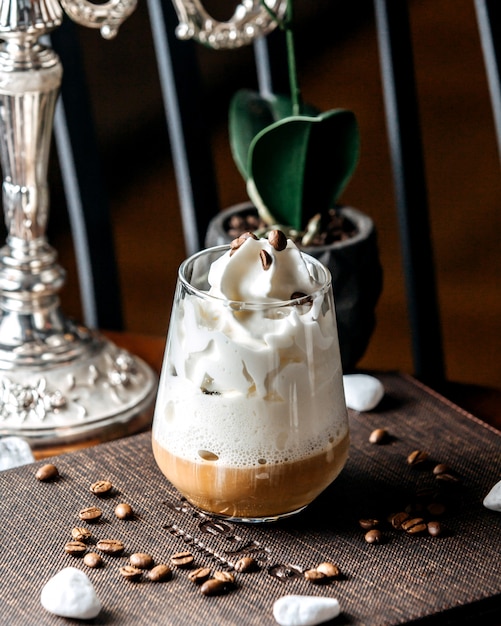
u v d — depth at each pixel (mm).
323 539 999
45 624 938
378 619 938
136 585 966
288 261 995
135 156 2600
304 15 2809
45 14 1076
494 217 2500
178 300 984
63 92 1257
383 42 1271
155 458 1026
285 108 1198
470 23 2959
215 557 986
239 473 978
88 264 1302
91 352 1151
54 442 1107
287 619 934
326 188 1140
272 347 962
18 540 997
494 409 1137
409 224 1296
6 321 1145
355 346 1157
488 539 997
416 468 1059
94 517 1011
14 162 1108
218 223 1162
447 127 2701
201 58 2561
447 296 2303
